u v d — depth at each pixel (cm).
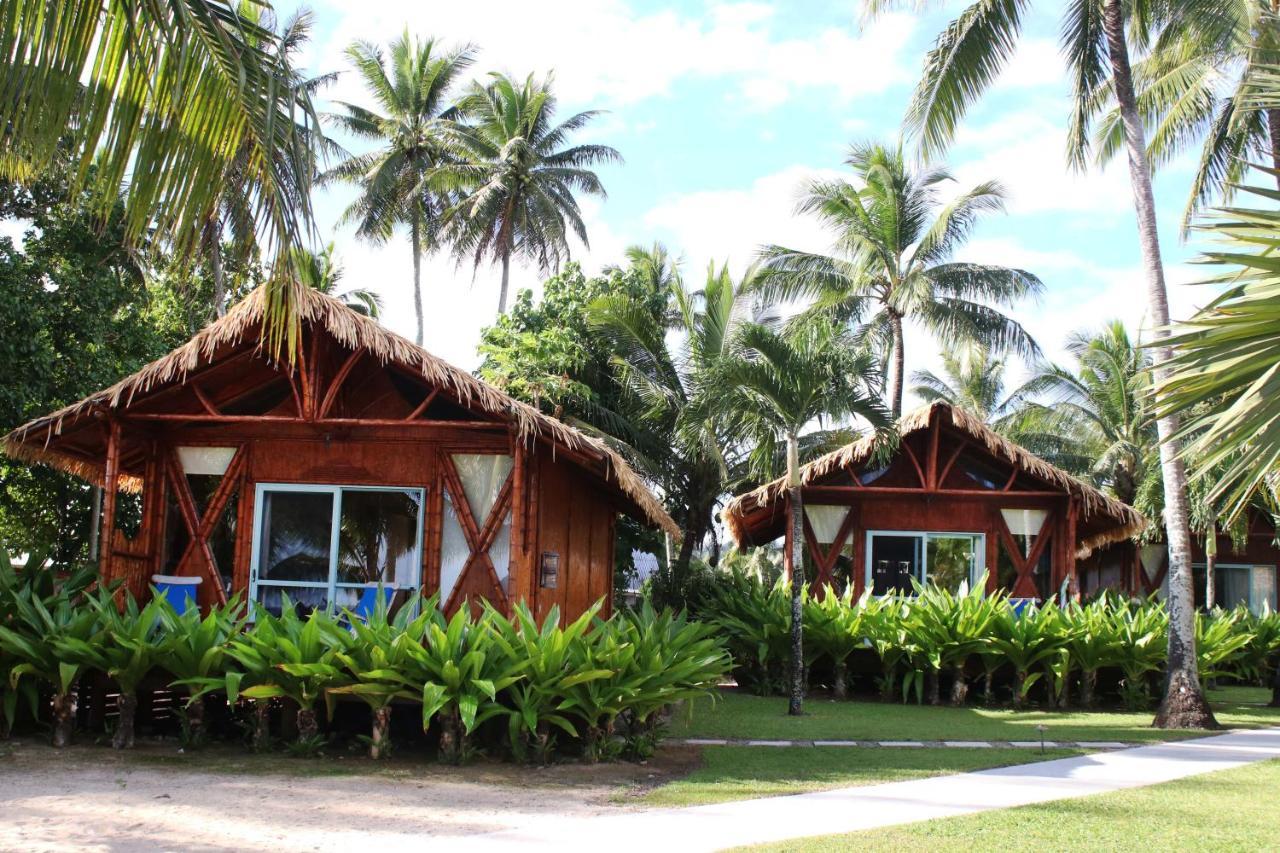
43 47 553
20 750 858
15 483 2469
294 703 898
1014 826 650
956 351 3138
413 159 3644
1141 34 1455
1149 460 2653
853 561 1814
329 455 1246
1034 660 1401
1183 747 1044
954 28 1434
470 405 1173
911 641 1452
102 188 592
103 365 2169
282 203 583
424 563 1217
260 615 893
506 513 1219
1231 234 362
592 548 1634
